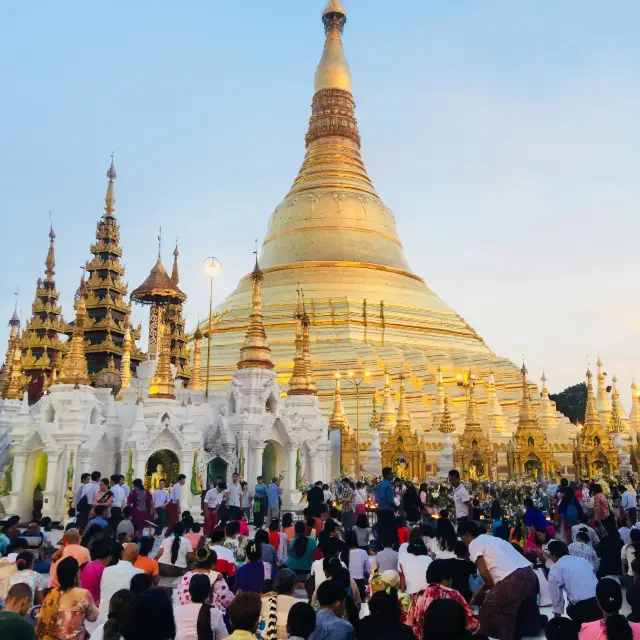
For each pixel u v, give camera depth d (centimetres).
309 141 9794
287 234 8919
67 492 3412
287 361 7312
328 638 1044
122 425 3972
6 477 3788
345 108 9794
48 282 7562
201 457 3828
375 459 5531
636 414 7338
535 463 5772
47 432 3575
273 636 1138
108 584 1330
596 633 1005
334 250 8606
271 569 1523
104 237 7519
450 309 8981
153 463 3772
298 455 4278
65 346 7319
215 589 1302
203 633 1116
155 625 947
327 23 10200
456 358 7794
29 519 3600
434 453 5981
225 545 1811
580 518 2612
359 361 7269
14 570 1496
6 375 5616
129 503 2664
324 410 6769
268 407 4366
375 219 9038
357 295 8156
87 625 1370
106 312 7369
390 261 8888
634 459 6150
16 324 5638
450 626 854
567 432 6612
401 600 1316
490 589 1282
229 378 7231
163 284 5306
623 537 2172
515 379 7300
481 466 5744
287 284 8325
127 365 6262
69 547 1505
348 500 3250
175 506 3059
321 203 8919
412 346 7862
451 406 7044
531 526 2034
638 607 1359
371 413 6594
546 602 1883
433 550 1902
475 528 1456
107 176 7769
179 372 7119
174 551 1859
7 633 839
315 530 2116
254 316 4522
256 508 3222
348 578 1238
